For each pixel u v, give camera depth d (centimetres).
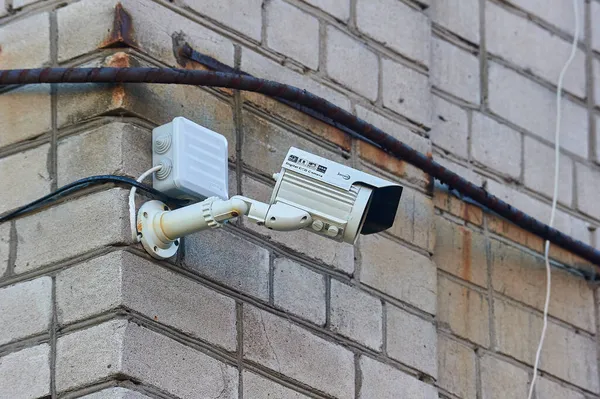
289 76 808
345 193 684
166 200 716
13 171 740
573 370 927
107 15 739
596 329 951
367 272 805
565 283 945
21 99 750
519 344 901
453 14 957
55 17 756
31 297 709
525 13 1006
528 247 929
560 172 984
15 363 700
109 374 671
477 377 870
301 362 751
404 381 800
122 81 717
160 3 756
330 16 842
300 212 681
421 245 842
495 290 899
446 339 862
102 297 687
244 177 764
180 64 755
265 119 784
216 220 688
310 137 804
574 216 981
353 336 783
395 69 867
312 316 766
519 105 976
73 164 723
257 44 798
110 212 700
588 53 1038
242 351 725
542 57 1005
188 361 698
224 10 786
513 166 954
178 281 709
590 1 1055
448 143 920
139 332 683
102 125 720
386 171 838
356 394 772
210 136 728
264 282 750
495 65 970
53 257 711
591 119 1020
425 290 833
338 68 836
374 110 847
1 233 732
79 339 686
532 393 898
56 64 746
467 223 898
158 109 732
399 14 883
